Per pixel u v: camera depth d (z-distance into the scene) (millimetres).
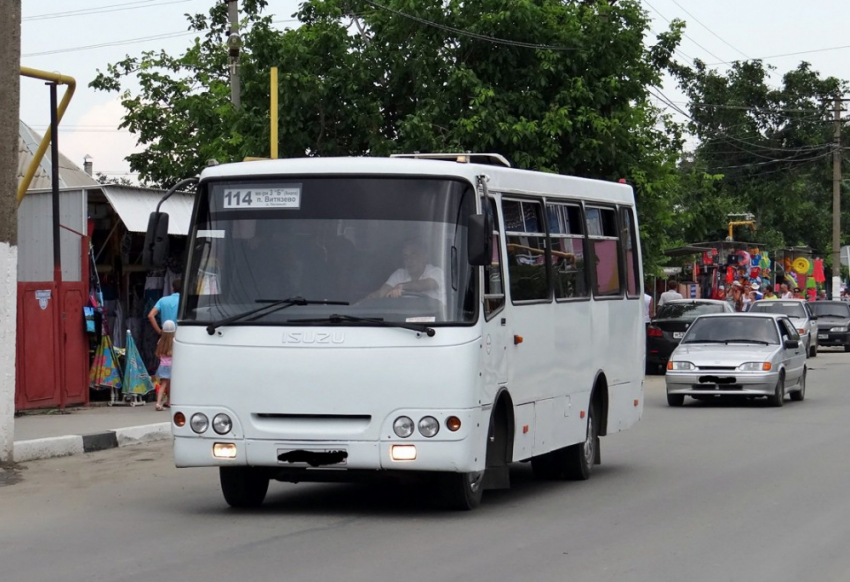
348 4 27906
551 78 26578
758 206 58281
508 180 10742
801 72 57719
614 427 13508
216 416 9500
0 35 12742
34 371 17750
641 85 27469
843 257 52000
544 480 12586
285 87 25891
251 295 9586
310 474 9570
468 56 26688
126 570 7734
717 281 46156
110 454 14594
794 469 13242
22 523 9711
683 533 9250
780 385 21625
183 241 20297
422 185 9602
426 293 9375
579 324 12297
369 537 8953
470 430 9281
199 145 35812
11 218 12875
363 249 9531
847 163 59875
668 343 29391
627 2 27172
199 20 39844
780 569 7914
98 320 18938
